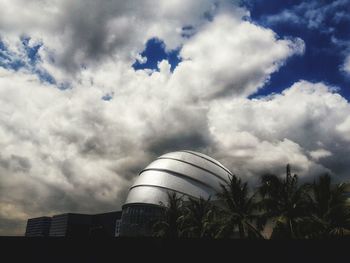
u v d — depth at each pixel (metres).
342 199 32.03
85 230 172.50
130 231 94.69
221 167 110.31
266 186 33.97
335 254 10.64
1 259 15.48
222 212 40.94
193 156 107.00
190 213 49.41
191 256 12.84
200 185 98.50
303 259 11.09
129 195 103.25
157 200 95.19
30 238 15.55
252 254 11.91
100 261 14.22
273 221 33.66
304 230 31.61
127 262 13.77
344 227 30.67
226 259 12.27
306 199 33.50
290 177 34.75
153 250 13.52
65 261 14.70
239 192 40.06
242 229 38.59
